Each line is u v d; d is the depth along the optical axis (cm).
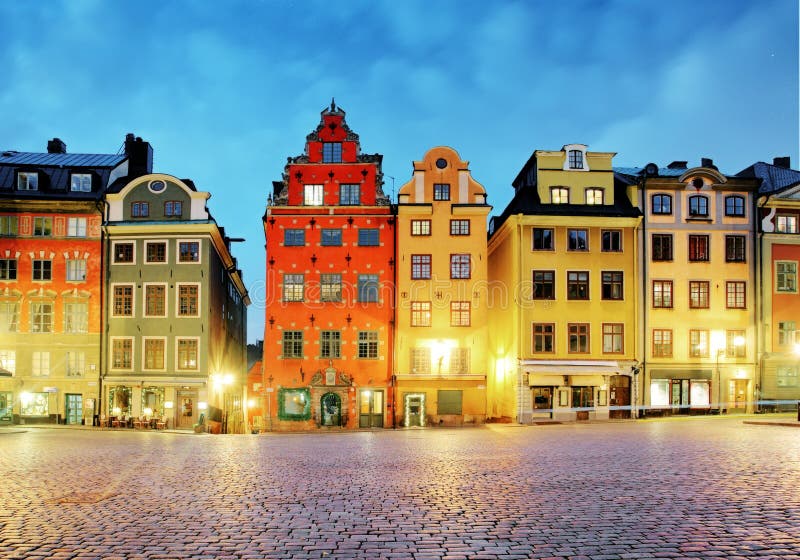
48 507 1191
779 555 870
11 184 4441
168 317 4300
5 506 1202
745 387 4441
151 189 4394
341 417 4350
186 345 4291
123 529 1027
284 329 4409
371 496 1274
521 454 1983
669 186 4484
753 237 4519
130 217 4378
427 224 4469
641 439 2412
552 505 1168
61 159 4794
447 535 978
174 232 4331
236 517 1101
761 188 4906
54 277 4338
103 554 899
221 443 2728
